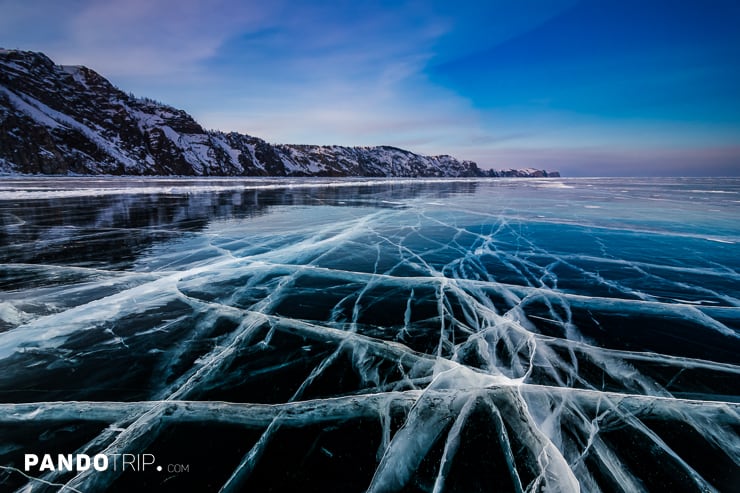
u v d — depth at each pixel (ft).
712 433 6.70
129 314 11.70
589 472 5.80
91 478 5.51
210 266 17.65
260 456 5.96
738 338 10.69
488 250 22.09
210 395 7.53
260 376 8.25
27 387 7.73
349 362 8.95
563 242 24.71
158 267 17.31
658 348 10.02
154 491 5.32
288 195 68.44
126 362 8.79
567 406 7.39
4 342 9.71
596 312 12.59
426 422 6.81
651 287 15.42
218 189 83.10
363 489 5.44
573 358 9.39
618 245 23.79
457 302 13.35
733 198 64.34
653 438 6.55
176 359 8.96
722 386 8.21
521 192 84.33
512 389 7.93
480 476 5.69
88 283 14.75
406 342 10.11
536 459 6.03
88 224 29.58
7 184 88.74
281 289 14.48
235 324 11.08
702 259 20.26
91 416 6.86
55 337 10.04
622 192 83.61
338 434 6.47
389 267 18.02
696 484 5.64
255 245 22.65
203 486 5.41
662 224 32.73
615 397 7.70
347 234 26.86
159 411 7.01
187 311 12.05
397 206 48.70
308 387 7.84
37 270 16.44
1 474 5.56
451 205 50.44
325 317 11.76
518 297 14.02
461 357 9.32
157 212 38.42
